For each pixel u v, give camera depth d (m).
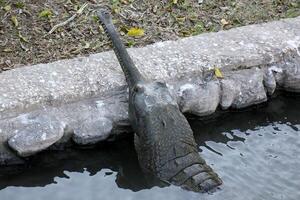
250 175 5.75
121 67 6.18
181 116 5.82
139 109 5.78
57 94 5.94
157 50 6.57
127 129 6.13
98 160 6.00
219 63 6.45
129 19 7.30
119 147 6.08
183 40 6.76
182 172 5.55
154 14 7.41
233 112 6.59
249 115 6.62
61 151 5.96
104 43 6.90
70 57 6.67
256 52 6.62
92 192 5.63
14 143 5.70
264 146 6.21
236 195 5.44
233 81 6.49
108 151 6.05
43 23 7.07
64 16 7.21
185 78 6.32
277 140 6.31
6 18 7.07
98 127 5.97
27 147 5.73
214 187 5.48
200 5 7.64
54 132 5.81
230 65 6.49
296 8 7.71
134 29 7.06
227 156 6.05
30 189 5.66
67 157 5.97
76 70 6.24
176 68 6.33
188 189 5.45
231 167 5.87
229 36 6.85
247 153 6.10
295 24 7.11
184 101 6.27
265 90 6.69
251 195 5.46
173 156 5.61
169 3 7.58
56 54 6.70
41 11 7.21
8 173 5.80
